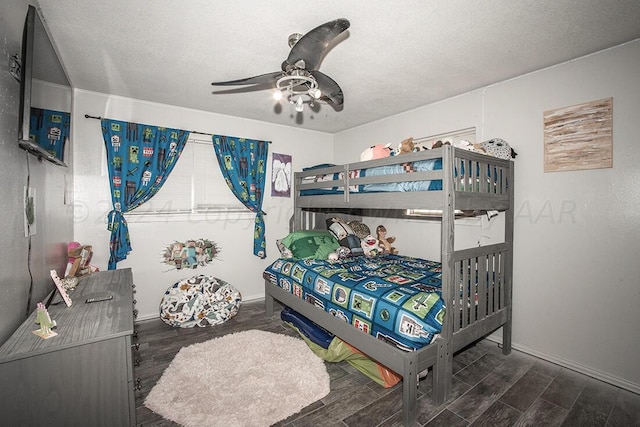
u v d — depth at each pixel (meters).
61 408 1.15
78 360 1.17
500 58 2.20
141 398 1.88
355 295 2.05
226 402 1.81
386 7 1.62
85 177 2.87
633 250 1.99
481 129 2.76
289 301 2.81
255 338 2.68
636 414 1.76
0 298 1.17
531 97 2.44
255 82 1.91
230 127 3.65
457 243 2.96
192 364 2.23
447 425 1.67
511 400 1.88
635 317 1.98
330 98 2.20
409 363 1.64
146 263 3.20
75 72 2.45
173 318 2.92
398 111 3.46
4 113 1.20
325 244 3.22
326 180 3.11
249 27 1.81
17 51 1.31
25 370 1.09
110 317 1.41
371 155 2.53
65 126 2.17
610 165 2.06
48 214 1.82
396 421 1.70
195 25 1.80
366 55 2.15
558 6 1.61
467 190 2.03
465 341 2.01
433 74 2.47
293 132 4.15
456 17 1.71
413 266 2.80
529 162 2.45
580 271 2.21
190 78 2.58
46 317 1.22
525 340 2.49
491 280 2.29
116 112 3.00
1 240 1.18
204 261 3.48
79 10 1.64
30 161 1.49
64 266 2.22
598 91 2.10
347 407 1.81
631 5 1.59
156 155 3.14
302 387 1.97
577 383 2.07
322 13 1.67
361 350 1.95
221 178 3.63
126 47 2.05
